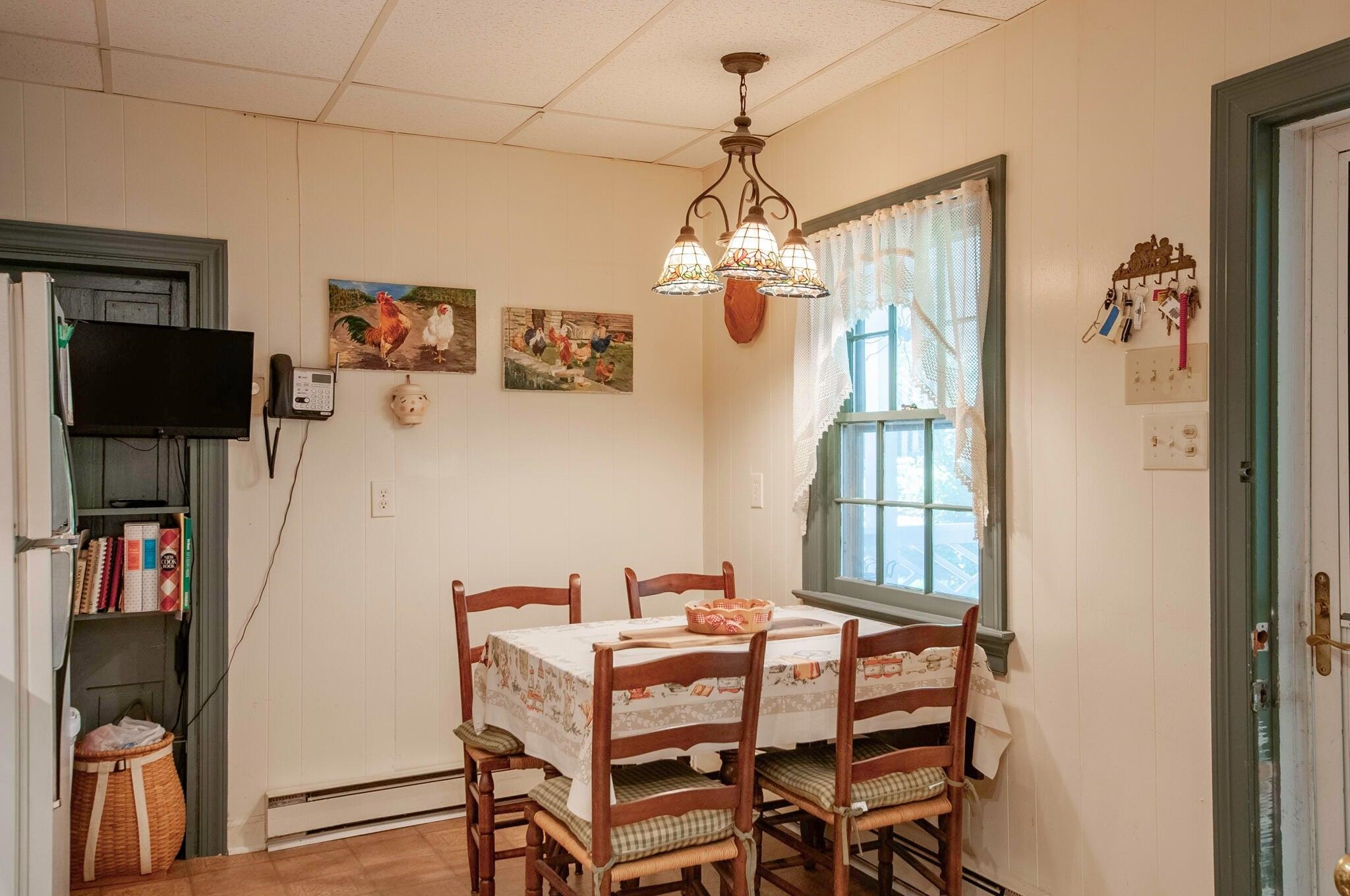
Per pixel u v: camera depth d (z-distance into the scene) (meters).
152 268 3.35
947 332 2.88
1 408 2.23
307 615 3.54
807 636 2.82
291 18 2.71
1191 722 2.28
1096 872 2.50
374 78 3.15
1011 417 2.75
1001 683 2.78
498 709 2.89
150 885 3.15
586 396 4.02
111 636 3.37
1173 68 2.32
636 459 4.11
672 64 3.05
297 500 3.53
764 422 3.83
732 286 3.93
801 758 2.74
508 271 3.88
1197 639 2.27
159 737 3.27
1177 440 2.30
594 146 3.89
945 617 2.99
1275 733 2.17
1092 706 2.52
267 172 3.49
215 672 3.39
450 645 3.77
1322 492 2.16
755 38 2.85
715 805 2.33
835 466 3.53
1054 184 2.62
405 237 3.70
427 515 3.73
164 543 3.29
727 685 2.46
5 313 2.23
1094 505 2.51
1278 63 2.09
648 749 2.25
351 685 3.61
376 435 3.65
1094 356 2.51
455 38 2.85
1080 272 2.54
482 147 3.83
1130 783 2.42
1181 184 2.30
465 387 3.80
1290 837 2.19
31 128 3.17
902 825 3.05
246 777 3.45
